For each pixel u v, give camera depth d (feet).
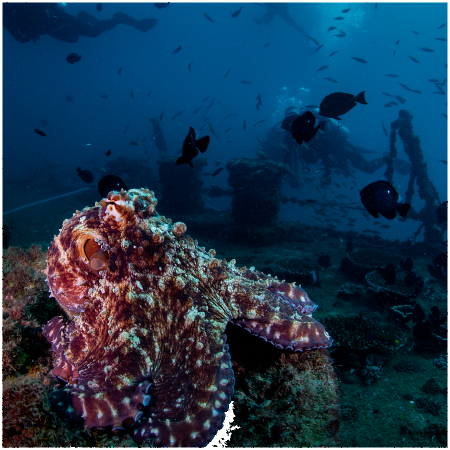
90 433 4.55
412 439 12.81
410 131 36.99
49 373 5.30
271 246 37.14
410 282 23.57
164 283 5.11
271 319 5.45
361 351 17.40
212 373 4.53
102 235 5.49
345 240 41.09
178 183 44.39
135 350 4.60
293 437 6.02
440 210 24.66
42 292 6.93
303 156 46.55
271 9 113.39
